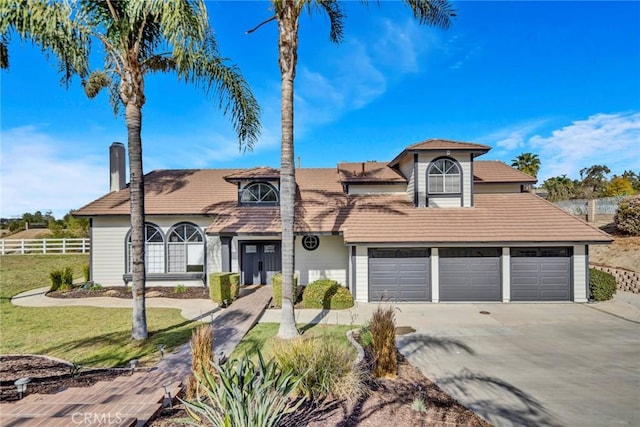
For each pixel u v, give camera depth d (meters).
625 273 15.56
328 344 6.46
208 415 3.98
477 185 18.05
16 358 7.78
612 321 11.24
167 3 7.50
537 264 14.00
